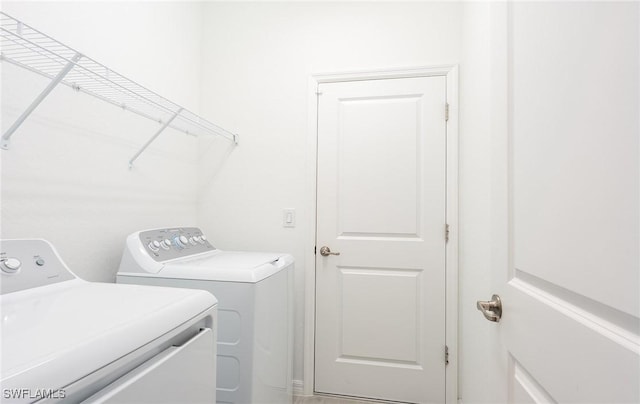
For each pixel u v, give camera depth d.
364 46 2.00
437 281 1.87
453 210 1.86
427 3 1.94
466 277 1.69
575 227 0.49
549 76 0.58
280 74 2.10
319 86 2.04
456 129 1.87
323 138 2.03
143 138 1.68
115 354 0.60
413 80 1.94
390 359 1.91
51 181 1.21
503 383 0.78
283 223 2.06
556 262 0.55
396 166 1.94
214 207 2.14
